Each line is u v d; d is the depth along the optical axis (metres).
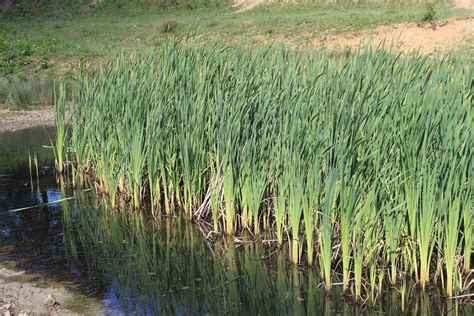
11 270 8.23
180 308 7.18
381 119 7.36
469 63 8.95
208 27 36.91
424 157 6.68
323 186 7.66
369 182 7.22
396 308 6.99
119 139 10.38
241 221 9.23
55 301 7.11
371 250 6.89
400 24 29.23
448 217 6.89
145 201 10.84
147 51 13.09
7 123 18.11
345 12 41.78
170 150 9.80
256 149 8.66
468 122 6.81
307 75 9.45
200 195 9.77
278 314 7.05
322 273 7.50
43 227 9.95
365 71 8.61
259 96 8.73
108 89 10.84
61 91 12.41
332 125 7.41
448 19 28.66
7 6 51.59
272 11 47.56
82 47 28.20
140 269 8.31
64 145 13.24
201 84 9.44
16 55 25.84
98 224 10.04
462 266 7.39
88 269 8.29
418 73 8.36
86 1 52.88
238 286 7.79
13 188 12.08
